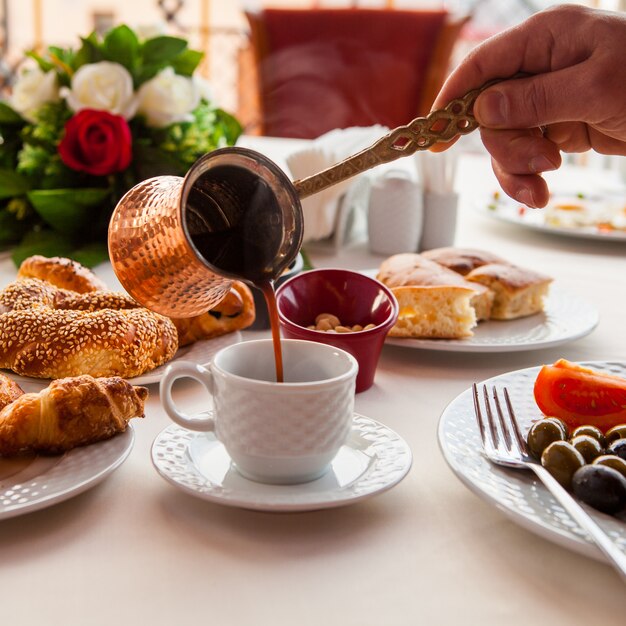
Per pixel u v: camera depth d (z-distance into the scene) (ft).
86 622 1.53
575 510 1.67
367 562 1.66
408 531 1.74
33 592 1.58
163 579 1.61
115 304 2.38
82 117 3.22
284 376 1.93
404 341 2.50
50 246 3.17
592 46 2.07
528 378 2.25
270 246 1.86
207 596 1.58
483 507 1.82
